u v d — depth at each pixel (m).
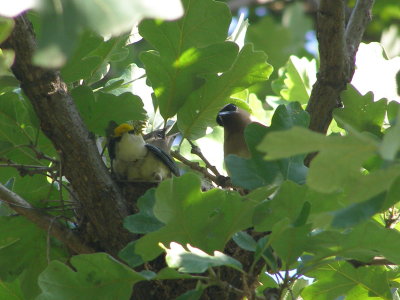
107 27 2.89
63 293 5.68
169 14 2.94
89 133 6.98
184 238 5.77
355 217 4.07
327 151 3.69
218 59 7.38
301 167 5.93
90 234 7.29
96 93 8.83
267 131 6.05
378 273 7.06
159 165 8.62
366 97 7.12
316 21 7.34
